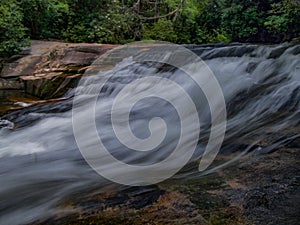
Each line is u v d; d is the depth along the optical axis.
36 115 4.95
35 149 3.64
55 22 11.48
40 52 8.34
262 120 3.35
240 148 2.67
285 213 1.65
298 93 3.92
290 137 2.71
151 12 14.37
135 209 1.80
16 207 2.16
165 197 1.90
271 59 5.79
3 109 5.48
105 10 12.19
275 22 11.45
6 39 8.36
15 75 7.43
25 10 10.48
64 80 6.64
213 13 14.98
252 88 4.53
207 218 1.64
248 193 1.87
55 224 1.79
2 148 3.74
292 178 2.02
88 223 1.71
